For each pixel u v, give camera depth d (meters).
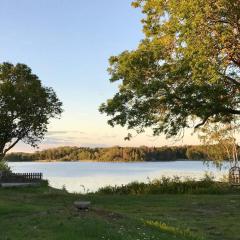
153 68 24.75
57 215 13.70
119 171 90.12
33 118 44.03
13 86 43.12
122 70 24.98
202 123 26.14
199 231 13.60
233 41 20.91
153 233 12.04
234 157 40.31
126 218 13.98
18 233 11.70
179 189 27.30
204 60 20.27
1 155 44.38
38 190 34.31
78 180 57.44
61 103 46.06
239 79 23.44
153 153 155.75
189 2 20.09
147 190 27.50
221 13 20.34
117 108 25.23
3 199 21.34
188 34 20.44
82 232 11.38
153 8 25.16
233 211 17.94
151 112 25.27
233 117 28.95
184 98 23.19
